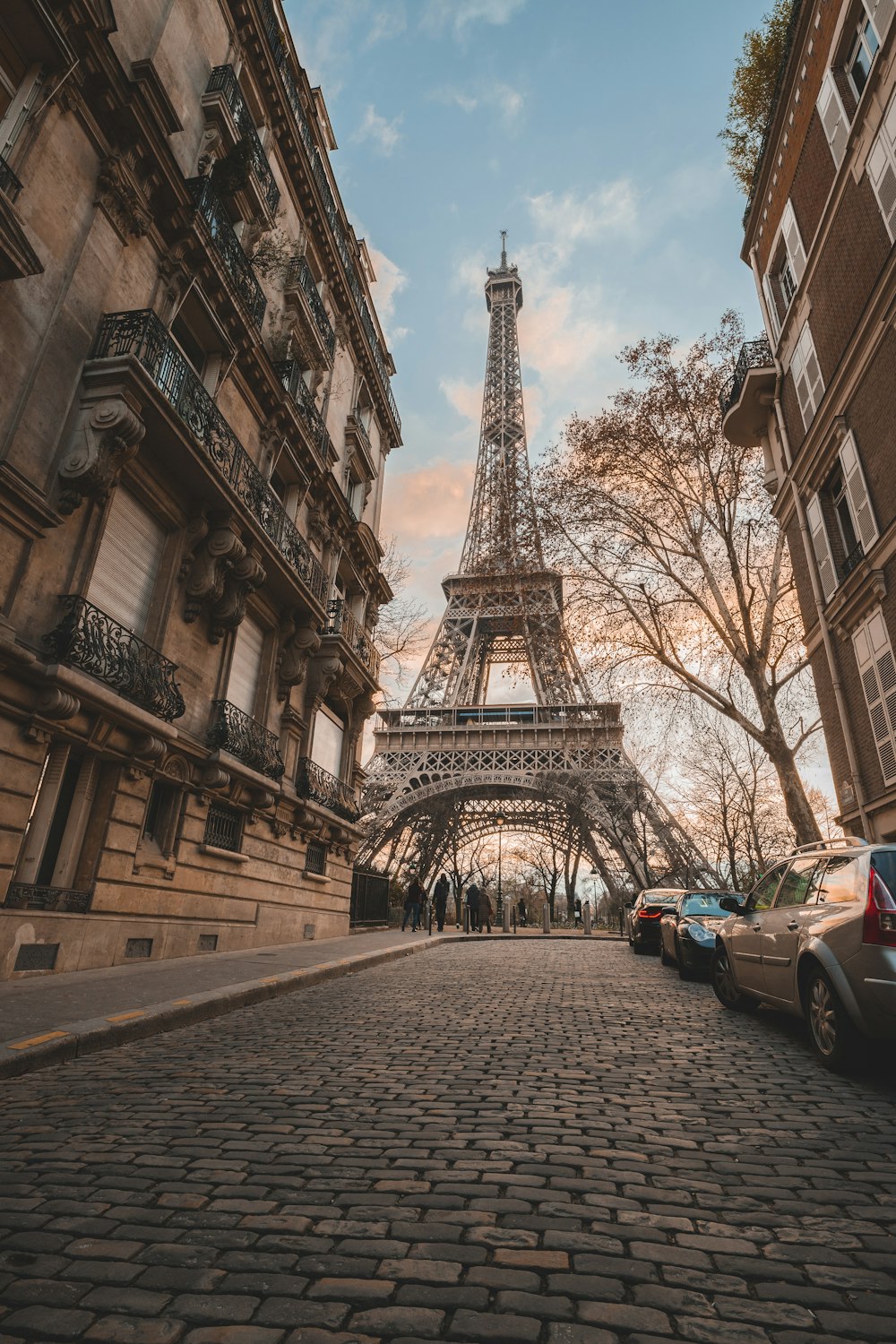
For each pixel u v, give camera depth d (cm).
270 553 1506
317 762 2128
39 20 923
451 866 7125
